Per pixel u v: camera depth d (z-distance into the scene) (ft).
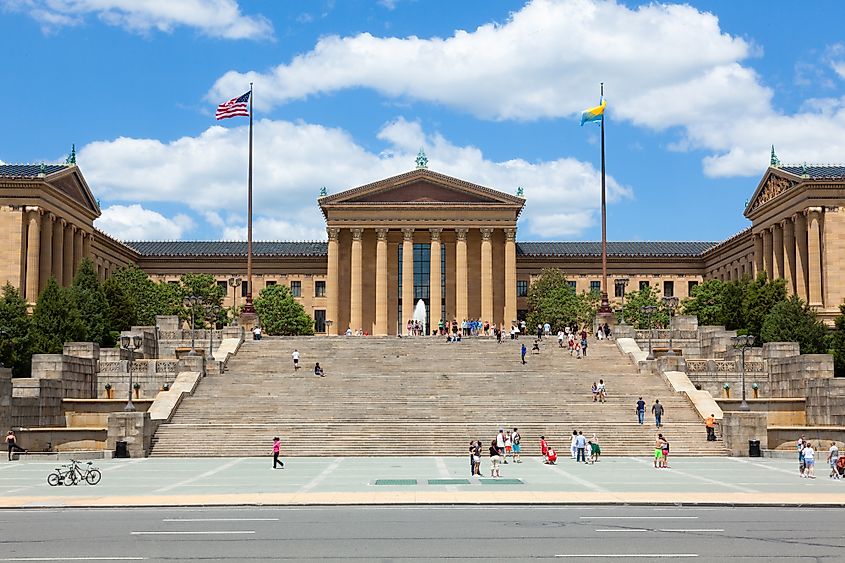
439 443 211.00
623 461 195.11
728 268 546.67
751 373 273.33
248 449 208.54
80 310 352.08
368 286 506.07
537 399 242.78
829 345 334.44
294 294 568.41
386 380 261.44
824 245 420.36
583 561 82.17
